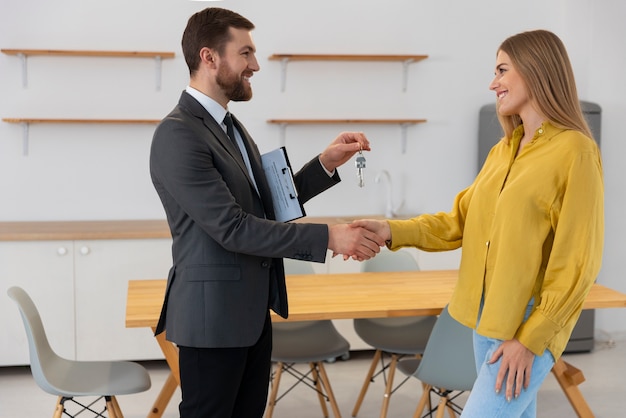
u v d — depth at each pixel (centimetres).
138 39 509
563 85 226
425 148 553
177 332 237
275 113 532
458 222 263
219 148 238
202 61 243
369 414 407
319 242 236
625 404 423
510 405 227
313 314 321
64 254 453
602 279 549
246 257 239
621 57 538
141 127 515
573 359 506
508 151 242
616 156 541
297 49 530
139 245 461
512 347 226
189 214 231
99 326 461
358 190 549
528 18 552
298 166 538
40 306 454
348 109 541
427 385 349
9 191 505
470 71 552
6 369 478
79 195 513
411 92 547
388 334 395
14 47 497
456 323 301
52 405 418
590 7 536
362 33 537
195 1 512
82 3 501
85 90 507
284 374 471
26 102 502
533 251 224
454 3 545
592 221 218
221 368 238
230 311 235
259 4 522
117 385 308
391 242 255
